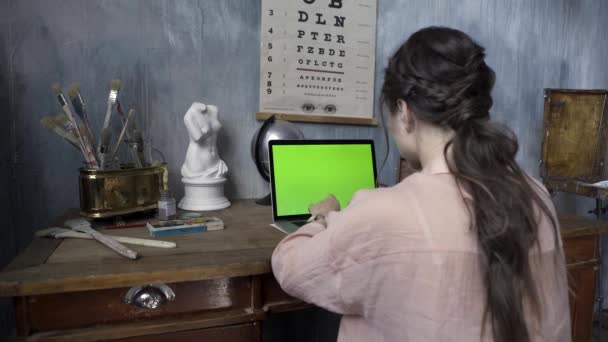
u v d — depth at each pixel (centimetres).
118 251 91
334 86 166
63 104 116
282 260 72
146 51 144
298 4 158
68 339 79
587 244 127
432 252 54
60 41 135
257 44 157
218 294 90
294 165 131
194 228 112
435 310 54
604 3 207
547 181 186
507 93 195
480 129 58
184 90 150
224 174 143
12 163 135
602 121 189
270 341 174
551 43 199
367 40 169
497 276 52
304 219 129
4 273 79
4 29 130
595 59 208
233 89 156
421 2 176
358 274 58
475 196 55
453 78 58
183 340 88
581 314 128
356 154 142
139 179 120
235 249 97
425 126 63
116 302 83
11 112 133
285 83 160
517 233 53
